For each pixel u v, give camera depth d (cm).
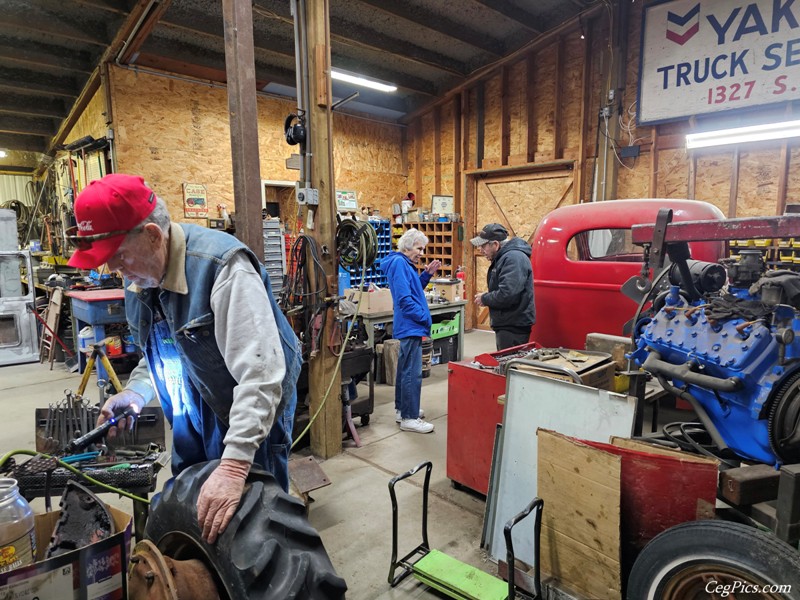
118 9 471
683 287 178
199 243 118
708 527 127
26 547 129
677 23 510
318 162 300
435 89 771
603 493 152
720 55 488
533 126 664
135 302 135
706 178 520
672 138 537
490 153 720
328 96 298
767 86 466
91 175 643
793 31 447
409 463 301
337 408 313
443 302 526
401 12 565
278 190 716
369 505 253
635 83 561
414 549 210
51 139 848
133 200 106
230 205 639
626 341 262
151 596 99
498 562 195
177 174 591
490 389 244
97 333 452
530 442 202
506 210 716
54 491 166
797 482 122
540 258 384
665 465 144
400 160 840
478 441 252
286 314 305
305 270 310
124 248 107
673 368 160
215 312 112
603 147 587
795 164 466
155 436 186
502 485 211
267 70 644
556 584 171
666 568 135
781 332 135
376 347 480
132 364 488
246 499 107
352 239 316
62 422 191
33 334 562
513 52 655
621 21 554
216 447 137
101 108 568
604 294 351
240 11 252
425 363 499
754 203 493
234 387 115
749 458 153
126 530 135
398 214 775
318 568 104
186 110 595
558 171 644
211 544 103
